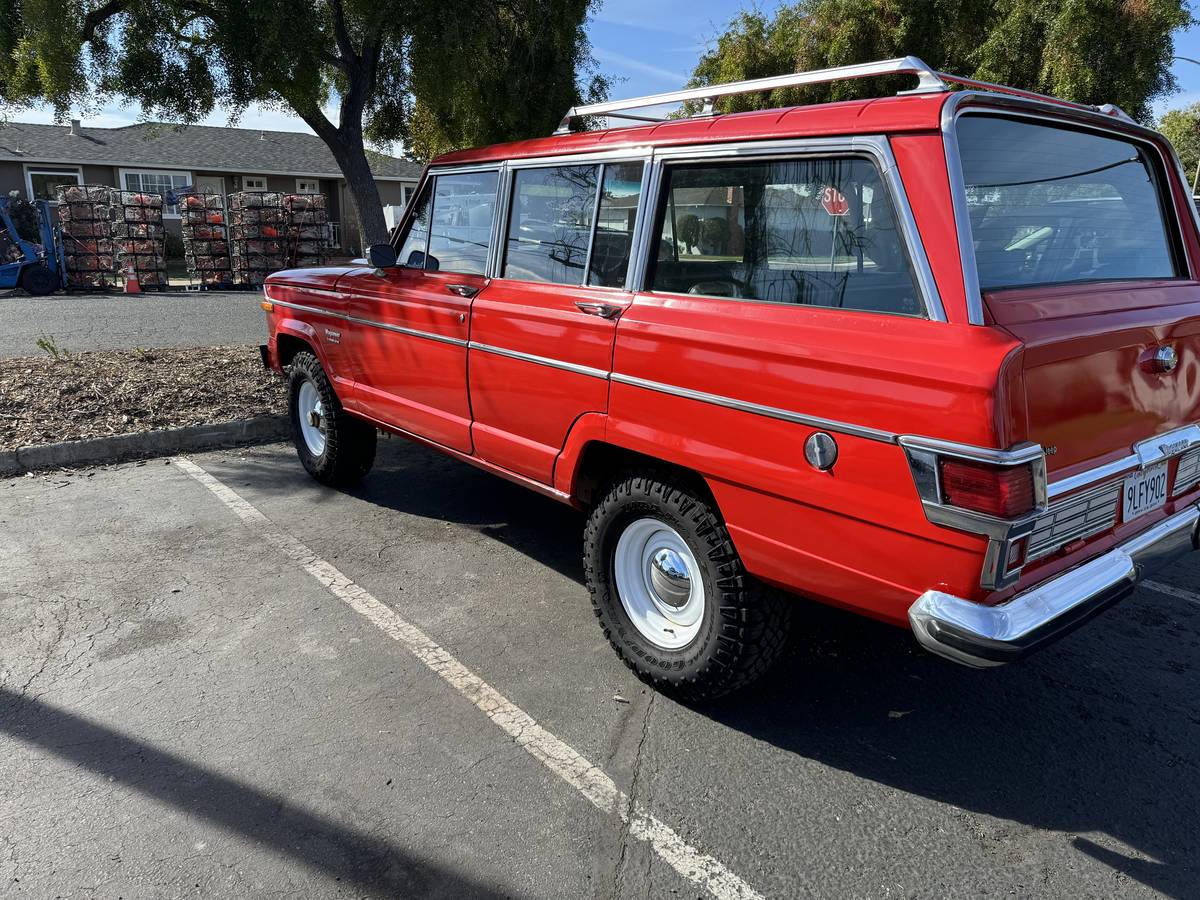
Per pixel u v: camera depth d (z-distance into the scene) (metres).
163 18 8.59
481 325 3.90
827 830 2.60
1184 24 12.22
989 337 2.26
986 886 2.39
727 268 2.96
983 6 13.88
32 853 2.43
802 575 2.69
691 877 2.41
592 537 3.42
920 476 2.32
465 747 2.96
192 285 20.69
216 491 5.57
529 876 2.39
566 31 10.45
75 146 29.42
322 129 10.30
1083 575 2.57
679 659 3.15
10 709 3.12
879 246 2.53
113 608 3.91
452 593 4.15
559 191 3.68
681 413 2.97
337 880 2.36
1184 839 2.58
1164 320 2.78
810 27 15.84
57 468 5.94
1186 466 3.11
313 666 3.46
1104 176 3.11
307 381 5.55
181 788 2.72
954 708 3.28
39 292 18.66
